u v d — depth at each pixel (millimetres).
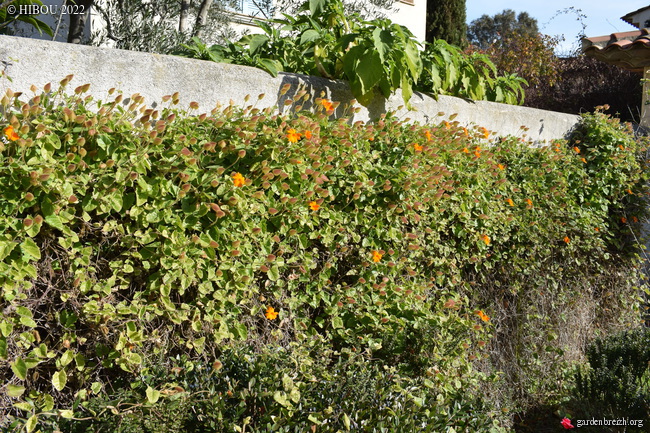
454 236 3957
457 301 3828
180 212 2619
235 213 2736
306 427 2305
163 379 2387
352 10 7090
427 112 4316
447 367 3193
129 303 2559
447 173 3645
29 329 2307
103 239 2465
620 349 4129
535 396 4176
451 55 4445
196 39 3678
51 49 2537
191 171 2604
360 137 3402
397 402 2582
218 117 2844
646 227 5910
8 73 2424
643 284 5969
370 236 3361
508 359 4234
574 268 5039
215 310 2705
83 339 2398
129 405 2275
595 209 5434
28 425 2053
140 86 2816
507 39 14109
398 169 3447
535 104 11945
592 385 3855
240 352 2629
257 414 2398
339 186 3238
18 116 2279
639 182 5906
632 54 6352
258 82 3277
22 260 2186
